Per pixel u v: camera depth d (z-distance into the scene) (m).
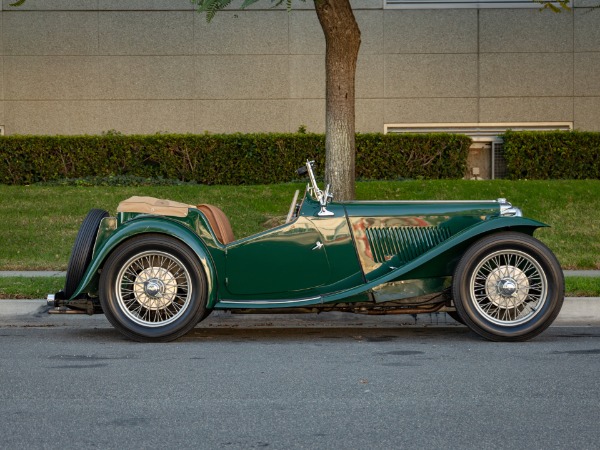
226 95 19.34
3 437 4.63
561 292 7.48
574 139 17.62
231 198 15.14
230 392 5.65
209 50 19.28
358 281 7.82
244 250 7.70
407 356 6.91
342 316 8.80
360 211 7.86
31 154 17.42
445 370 6.33
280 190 15.59
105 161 17.48
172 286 7.66
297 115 19.33
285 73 19.30
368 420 4.95
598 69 19.22
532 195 15.25
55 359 6.82
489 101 19.25
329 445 4.46
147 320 7.81
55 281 10.16
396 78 19.23
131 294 7.74
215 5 9.16
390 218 7.83
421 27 19.17
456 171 17.62
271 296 7.79
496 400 5.39
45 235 13.52
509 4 19.14
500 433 4.66
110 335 8.06
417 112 19.28
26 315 8.88
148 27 19.23
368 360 6.75
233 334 8.17
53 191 15.92
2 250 12.80
